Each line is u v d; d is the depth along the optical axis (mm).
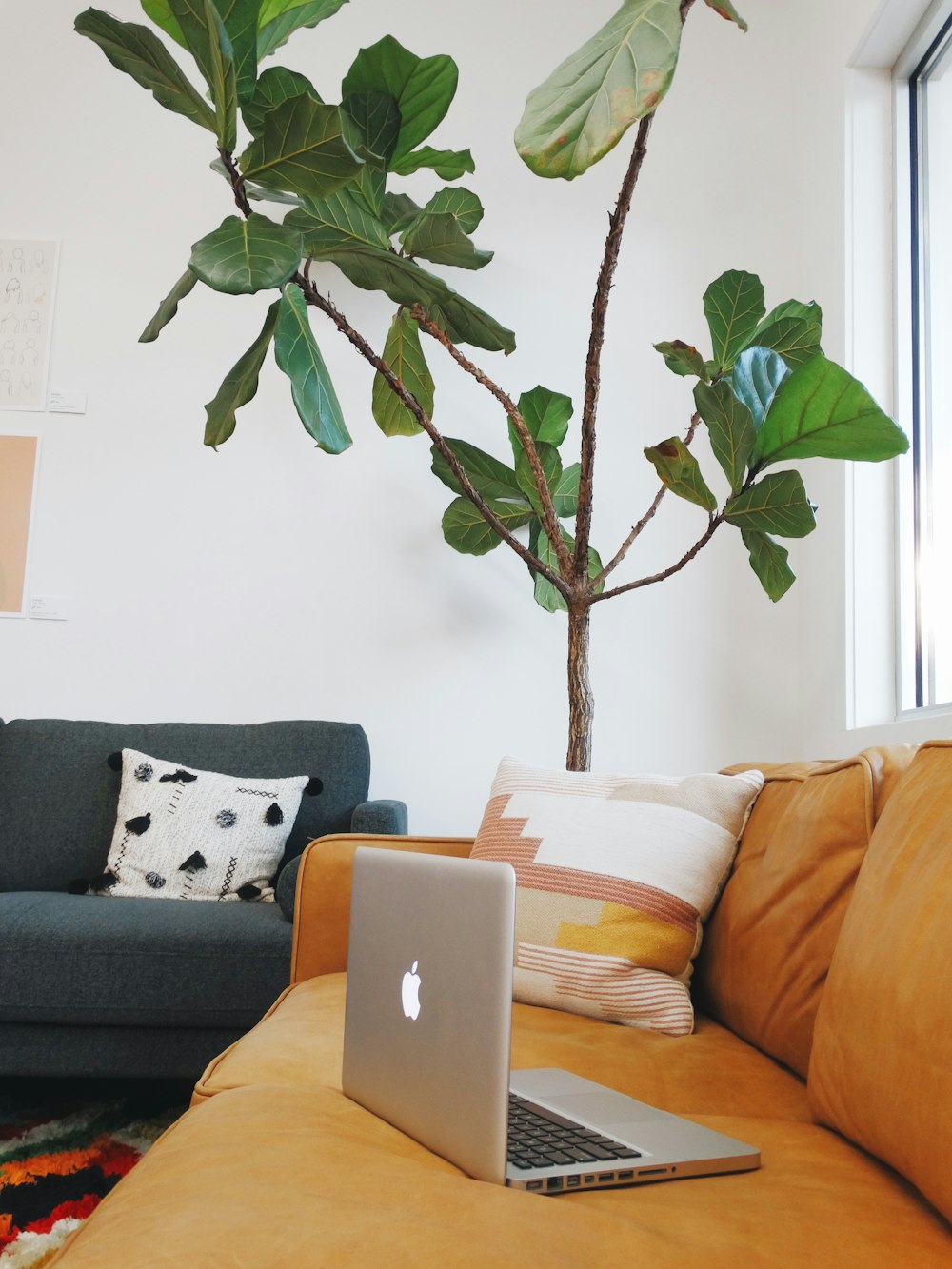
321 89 3342
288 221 1844
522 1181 778
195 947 2004
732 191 3275
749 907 1359
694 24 3352
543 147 1025
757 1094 1122
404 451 3230
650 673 3125
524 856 1600
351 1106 1009
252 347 1580
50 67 3402
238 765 2791
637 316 3258
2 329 3299
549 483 2686
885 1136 783
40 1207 1541
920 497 2602
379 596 3184
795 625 3109
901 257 2666
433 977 911
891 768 1194
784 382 1623
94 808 2736
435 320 2094
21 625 3193
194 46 1366
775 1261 641
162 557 3211
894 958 810
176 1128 955
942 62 2619
